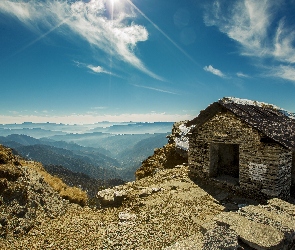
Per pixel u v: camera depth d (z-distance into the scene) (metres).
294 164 11.43
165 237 7.05
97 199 11.59
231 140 10.69
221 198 10.12
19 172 11.23
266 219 5.89
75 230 8.34
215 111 11.35
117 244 6.90
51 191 12.01
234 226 5.62
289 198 10.02
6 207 8.90
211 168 11.88
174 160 20.23
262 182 9.52
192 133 12.74
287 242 5.21
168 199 10.15
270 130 9.62
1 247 7.35
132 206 9.86
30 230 8.65
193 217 8.31
